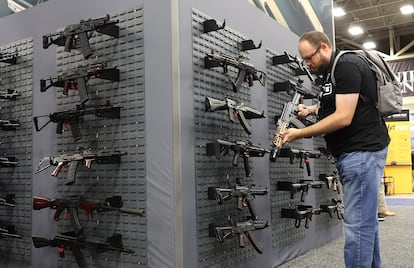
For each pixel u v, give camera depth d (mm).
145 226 2756
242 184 3186
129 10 2930
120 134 2918
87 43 2912
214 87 3064
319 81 4566
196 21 2947
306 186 3896
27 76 3551
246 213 3365
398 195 10781
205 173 2914
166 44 2736
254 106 3537
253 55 3584
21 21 3631
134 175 2828
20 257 3498
